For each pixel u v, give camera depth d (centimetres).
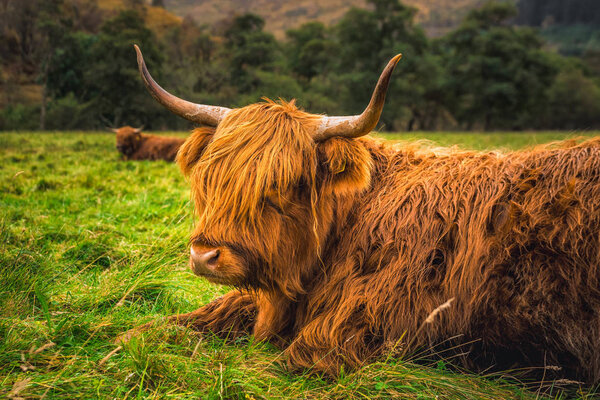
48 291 302
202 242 239
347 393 215
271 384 221
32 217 515
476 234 247
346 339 240
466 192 265
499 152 305
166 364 220
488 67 6362
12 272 299
